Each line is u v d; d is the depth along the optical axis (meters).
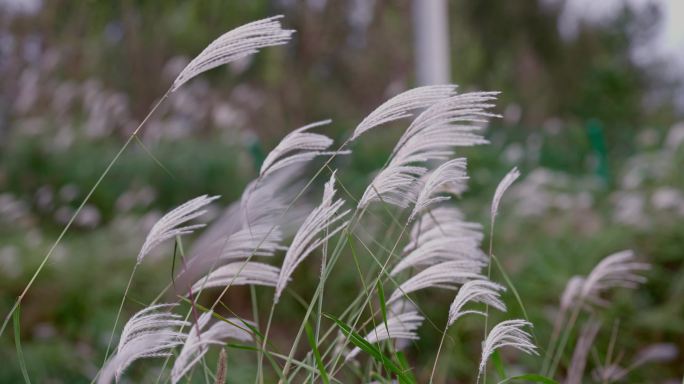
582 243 4.87
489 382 3.44
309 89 12.33
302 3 12.62
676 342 4.11
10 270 4.57
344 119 12.50
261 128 11.17
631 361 3.88
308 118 12.36
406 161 1.29
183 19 11.60
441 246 1.42
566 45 20.98
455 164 1.27
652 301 4.45
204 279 1.37
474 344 3.80
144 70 11.20
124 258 4.97
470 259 1.44
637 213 4.96
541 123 16.80
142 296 4.44
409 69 12.91
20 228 6.36
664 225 4.83
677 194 5.22
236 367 3.24
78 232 7.18
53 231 7.09
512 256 4.62
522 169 9.22
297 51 12.73
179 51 11.71
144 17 11.62
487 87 16.53
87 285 4.44
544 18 20.30
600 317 3.53
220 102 10.84
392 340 1.63
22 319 4.15
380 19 13.22
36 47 11.12
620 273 2.84
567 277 4.37
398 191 1.37
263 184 1.56
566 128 12.70
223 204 7.38
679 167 6.46
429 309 3.81
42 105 9.87
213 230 1.47
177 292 1.36
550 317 3.82
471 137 1.26
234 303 4.45
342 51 13.34
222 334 1.44
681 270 4.55
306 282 4.42
